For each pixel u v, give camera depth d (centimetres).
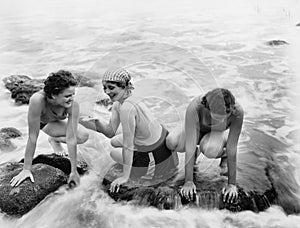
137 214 309
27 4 1147
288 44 696
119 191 323
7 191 320
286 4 982
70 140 332
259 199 313
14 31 870
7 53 722
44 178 333
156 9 1023
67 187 338
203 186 319
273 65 608
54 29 874
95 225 304
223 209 308
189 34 785
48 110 327
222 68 601
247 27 814
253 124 442
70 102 314
